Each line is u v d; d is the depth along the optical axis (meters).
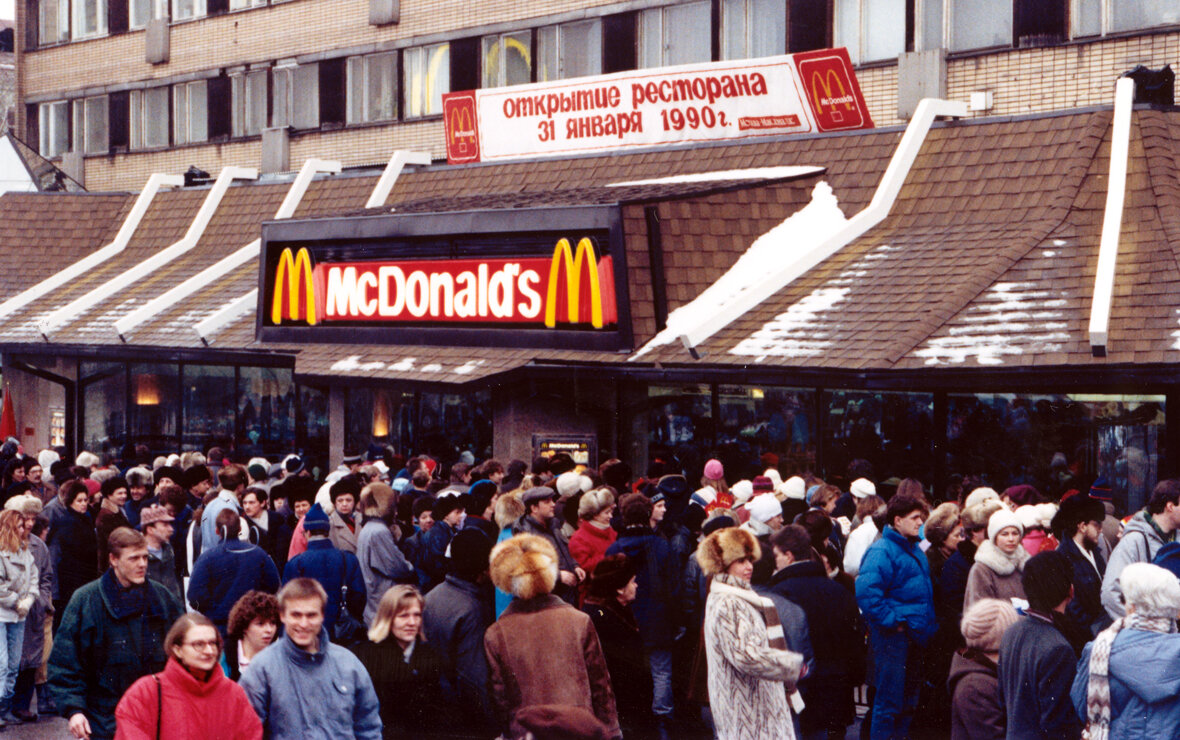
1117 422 15.07
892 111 27.30
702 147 22.61
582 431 19.52
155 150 42.84
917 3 26.83
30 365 27.73
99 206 30.58
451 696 8.24
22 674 11.79
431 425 21.55
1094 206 17.47
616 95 24.02
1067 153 18.25
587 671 7.64
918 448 16.52
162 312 25.48
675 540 10.73
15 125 47.16
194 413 25.70
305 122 38.56
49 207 30.45
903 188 19.59
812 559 9.50
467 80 34.75
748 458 18.06
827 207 20.25
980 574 9.52
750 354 17.11
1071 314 15.47
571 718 7.23
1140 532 9.59
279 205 27.50
